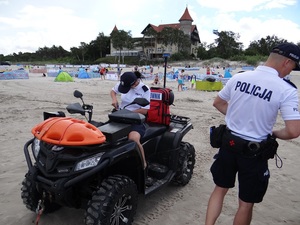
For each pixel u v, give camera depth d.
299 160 6.24
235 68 71.12
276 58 2.63
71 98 14.34
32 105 11.74
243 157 2.63
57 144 2.73
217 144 2.84
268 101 2.55
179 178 4.52
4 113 9.94
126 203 3.13
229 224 3.70
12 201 4.02
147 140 3.98
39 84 22.17
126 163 3.35
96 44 114.75
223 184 2.85
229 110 2.81
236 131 2.70
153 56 105.19
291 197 4.55
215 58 92.81
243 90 2.69
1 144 6.50
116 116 3.19
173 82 29.36
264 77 2.62
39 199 3.38
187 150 4.58
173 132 4.30
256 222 3.80
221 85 20.89
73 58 119.25
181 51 100.25
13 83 22.56
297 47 2.60
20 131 7.63
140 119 3.11
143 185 3.39
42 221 3.53
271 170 5.63
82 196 3.16
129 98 4.09
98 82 26.17
